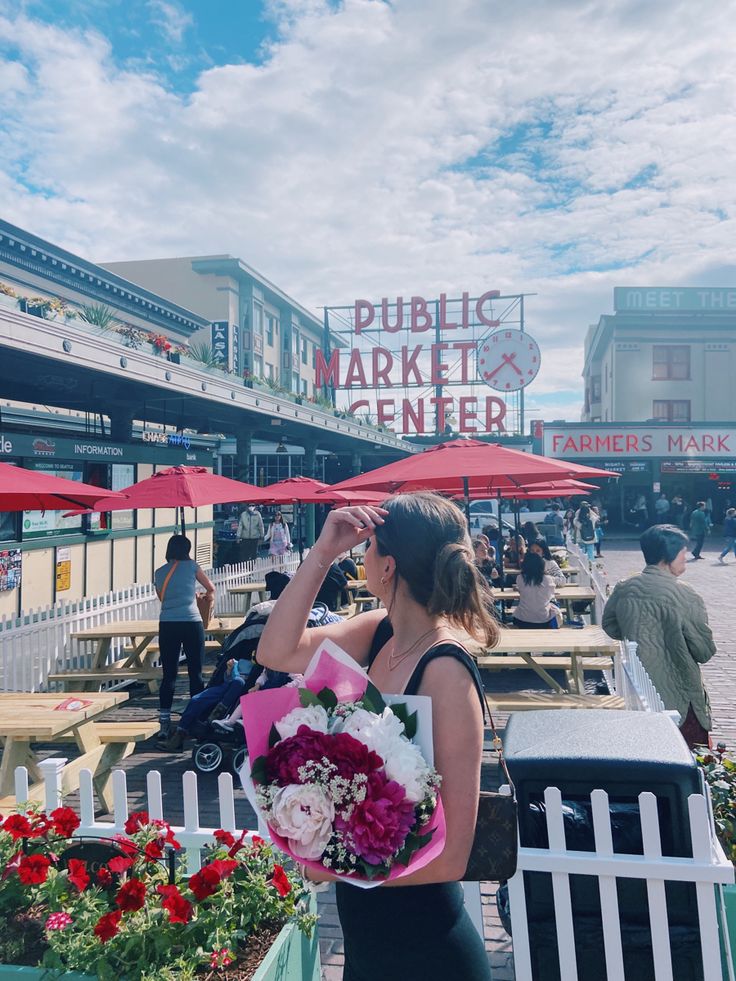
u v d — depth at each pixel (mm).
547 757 2730
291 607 1812
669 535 4738
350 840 1436
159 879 2844
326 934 3637
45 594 10586
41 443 10148
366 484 6961
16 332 7988
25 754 5148
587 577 13922
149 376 11086
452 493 12398
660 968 2500
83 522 11422
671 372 44875
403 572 1747
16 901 2869
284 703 1640
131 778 5984
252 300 40938
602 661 7938
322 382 44750
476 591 1729
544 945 2645
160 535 13625
